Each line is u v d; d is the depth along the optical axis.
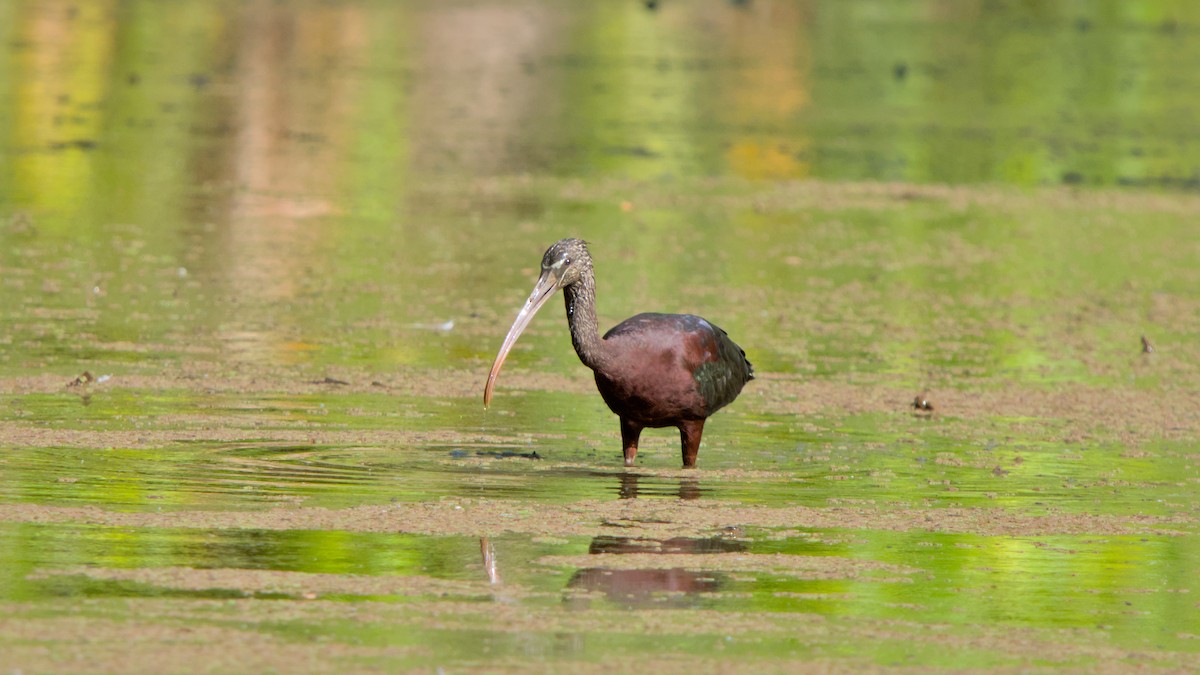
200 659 7.94
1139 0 58.44
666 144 31.61
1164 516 11.45
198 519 10.41
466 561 9.75
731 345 13.13
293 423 13.40
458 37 45.16
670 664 8.16
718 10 52.81
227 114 32.09
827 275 21.48
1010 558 10.30
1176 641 8.79
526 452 12.87
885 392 15.67
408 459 12.41
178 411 13.63
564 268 12.41
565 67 41.03
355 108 33.69
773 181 28.45
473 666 8.00
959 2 56.97
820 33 49.44
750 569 9.84
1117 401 15.63
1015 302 20.45
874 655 8.42
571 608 8.96
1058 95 40.28
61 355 15.51
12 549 9.59
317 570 9.43
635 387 12.34
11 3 46.12
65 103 32.25
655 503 11.38
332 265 20.56
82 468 11.64
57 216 22.53
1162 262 23.25
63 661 7.84
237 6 48.12
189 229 22.23
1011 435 14.11
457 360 16.20
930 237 24.41
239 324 17.25
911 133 34.16
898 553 10.34
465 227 23.36
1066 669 8.34
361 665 7.95
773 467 12.70
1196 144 34.25
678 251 22.45
